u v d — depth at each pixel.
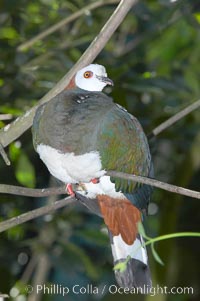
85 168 8.22
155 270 11.21
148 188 8.84
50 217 12.72
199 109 12.92
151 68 13.30
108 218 8.66
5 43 11.75
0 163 12.70
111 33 8.62
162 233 11.36
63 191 8.38
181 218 13.57
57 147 8.19
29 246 13.02
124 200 8.57
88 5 11.76
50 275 13.96
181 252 13.16
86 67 9.16
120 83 11.33
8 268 12.80
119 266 7.34
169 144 13.78
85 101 8.48
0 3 11.91
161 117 12.01
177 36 13.31
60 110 8.34
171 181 12.97
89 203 8.75
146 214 8.95
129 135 8.39
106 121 8.27
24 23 12.64
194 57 13.67
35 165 13.62
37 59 12.07
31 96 11.85
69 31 13.41
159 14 12.68
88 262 12.23
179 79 12.79
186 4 11.82
